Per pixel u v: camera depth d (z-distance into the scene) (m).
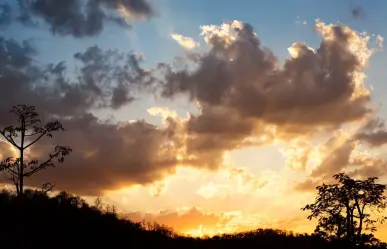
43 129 37.44
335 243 41.69
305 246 47.44
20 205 45.78
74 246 48.00
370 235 41.03
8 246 40.75
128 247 55.72
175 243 64.81
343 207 42.38
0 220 44.06
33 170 37.28
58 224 49.84
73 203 57.16
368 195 40.84
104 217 60.94
